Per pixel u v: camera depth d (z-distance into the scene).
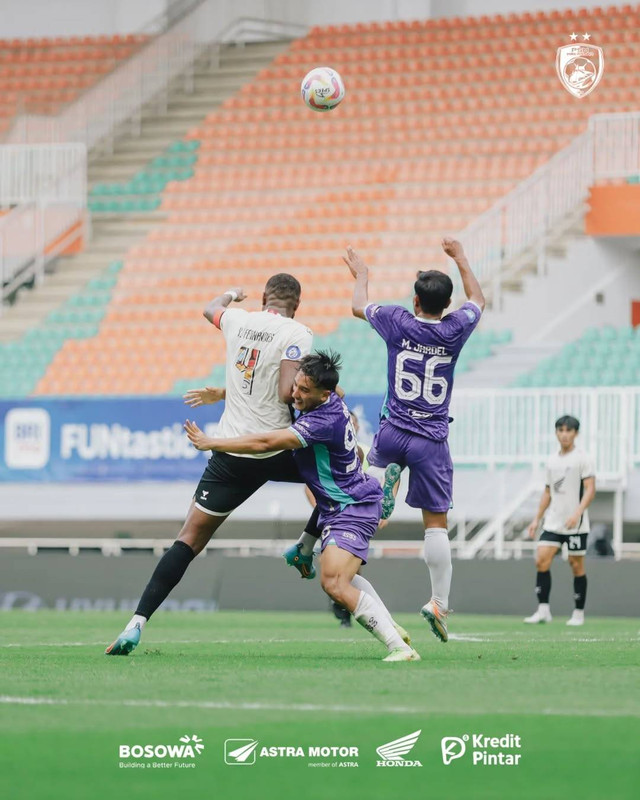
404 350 29.22
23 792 13.70
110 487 74.00
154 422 73.56
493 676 23.44
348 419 26.44
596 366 73.94
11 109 114.06
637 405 63.06
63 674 23.70
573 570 49.28
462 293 80.75
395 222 94.56
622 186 86.12
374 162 101.19
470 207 94.56
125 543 71.44
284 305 28.81
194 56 114.69
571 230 87.06
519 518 66.81
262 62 114.44
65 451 74.81
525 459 65.31
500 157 98.06
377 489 26.94
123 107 109.12
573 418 49.12
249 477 28.19
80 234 98.06
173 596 62.94
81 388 84.88
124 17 121.62
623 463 62.91
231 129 107.81
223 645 34.38
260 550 72.44
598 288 86.88
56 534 81.44
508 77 106.00
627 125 86.81
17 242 95.44
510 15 111.81
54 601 64.31
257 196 100.25
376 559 59.31
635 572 55.47
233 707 18.92
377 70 109.81
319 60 113.00
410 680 22.58
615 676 23.61
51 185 98.06
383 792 13.92
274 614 58.00
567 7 114.31
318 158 103.19
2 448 75.62
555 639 37.53
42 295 93.81
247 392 28.19
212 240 97.19
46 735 16.62
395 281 88.81
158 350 86.56
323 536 26.89
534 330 82.88
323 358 25.97
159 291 92.81
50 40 120.19
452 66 108.44
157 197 102.31
